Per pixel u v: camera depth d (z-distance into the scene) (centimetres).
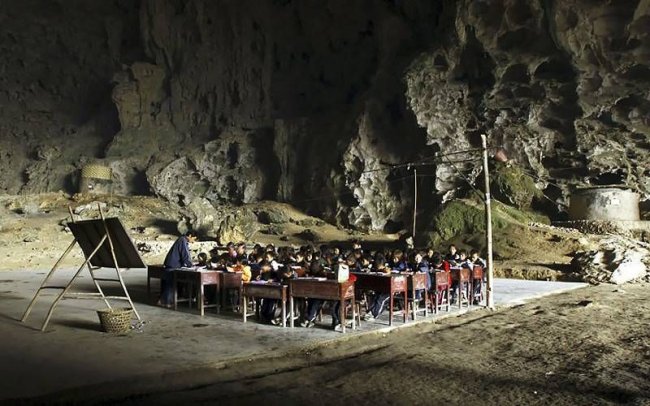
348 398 648
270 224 3525
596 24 2675
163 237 3189
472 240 2491
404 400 642
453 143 3122
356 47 3931
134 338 921
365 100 3484
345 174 3459
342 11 3841
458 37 3023
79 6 4438
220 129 4194
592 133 2934
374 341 960
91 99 4709
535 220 2797
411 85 3148
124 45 4634
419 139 3266
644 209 2759
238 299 1268
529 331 1044
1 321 1078
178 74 4322
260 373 754
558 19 2712
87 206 3509
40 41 4516
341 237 3275
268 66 4128
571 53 2780
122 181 4094
